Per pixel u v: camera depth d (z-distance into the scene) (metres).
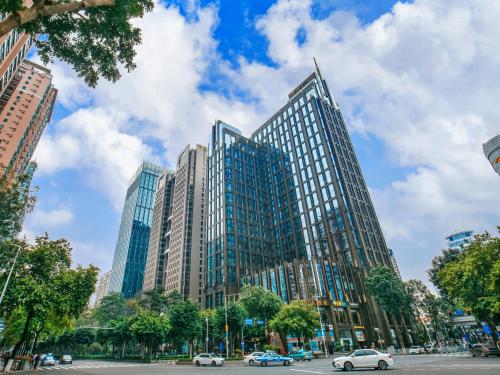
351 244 84.75
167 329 55.31
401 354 55.38
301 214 104.31
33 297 28.22
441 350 54.72
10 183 25.14
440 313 66.81
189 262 142.62
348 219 89.12
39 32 16.12
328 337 65.62
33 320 37.06
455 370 19.42
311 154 107.75
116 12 15.82
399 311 64.81
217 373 25.09
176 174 184.75
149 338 57.78
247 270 100.06
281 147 124.12
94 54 17.45
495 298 30.47
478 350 35.91
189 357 55.31
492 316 39.12
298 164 112.38
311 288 74.19
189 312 56.94
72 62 17.50
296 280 78.88
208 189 123.56
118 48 17.59
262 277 88.69
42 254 31.27
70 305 32.09
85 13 16.14
